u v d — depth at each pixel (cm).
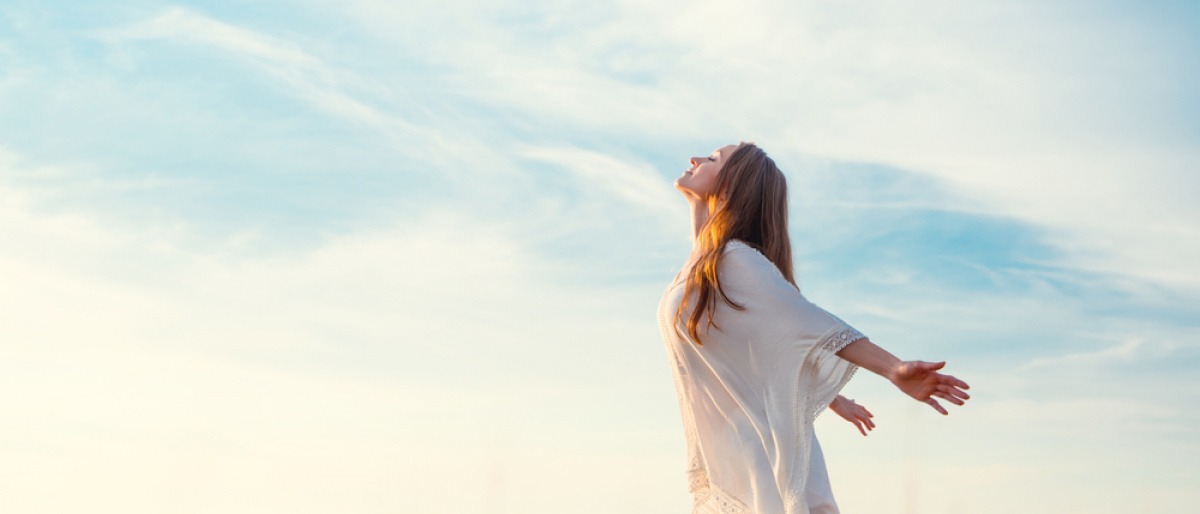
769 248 357
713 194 364
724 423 335
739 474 329
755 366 326
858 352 310
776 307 324
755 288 328
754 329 326
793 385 318
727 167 362
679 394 352
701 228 371
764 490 321
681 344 344
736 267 333
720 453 333
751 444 326
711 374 339
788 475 315
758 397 327
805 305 322
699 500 342
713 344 333
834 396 315
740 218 352
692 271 343
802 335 318
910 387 298
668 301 350
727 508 330
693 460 345
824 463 335
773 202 359
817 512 326
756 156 364
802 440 315
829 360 316
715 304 331
